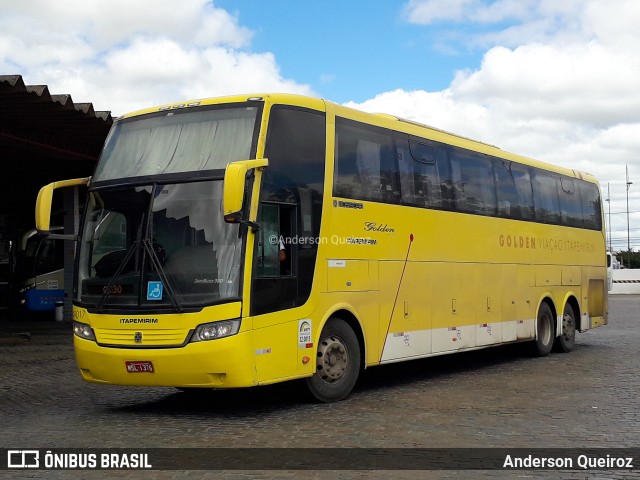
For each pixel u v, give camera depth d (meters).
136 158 10.34
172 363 9.31
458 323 13.96
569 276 18.72
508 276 15.84
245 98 10.19
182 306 9.34
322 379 10.77
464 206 14.35
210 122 10.18
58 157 22.77
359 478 6.82
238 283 9.32
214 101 10.34
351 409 10.37
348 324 11.21
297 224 10.24
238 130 9.97
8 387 12.84
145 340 9.48
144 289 9.55
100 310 9.80
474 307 14.51
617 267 81.69
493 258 15.28
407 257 12.52
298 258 10.21
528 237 16.80
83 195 26.81
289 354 9.99
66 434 8.85
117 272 9.77
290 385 11.36
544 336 17.41
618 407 10.47
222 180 9.61
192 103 10.49
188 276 9.43
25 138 19.73
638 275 63.91
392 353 12.09
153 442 8.35
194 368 9.26
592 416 9.79
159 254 9.61
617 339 22.00
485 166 15.29
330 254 10.79
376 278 11.75
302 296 10.23
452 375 14.24
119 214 10.05
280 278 9.90
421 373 14.60
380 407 10.52
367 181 11.69
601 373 14.30
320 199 10.65
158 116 10.59
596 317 20.16
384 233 11.98
